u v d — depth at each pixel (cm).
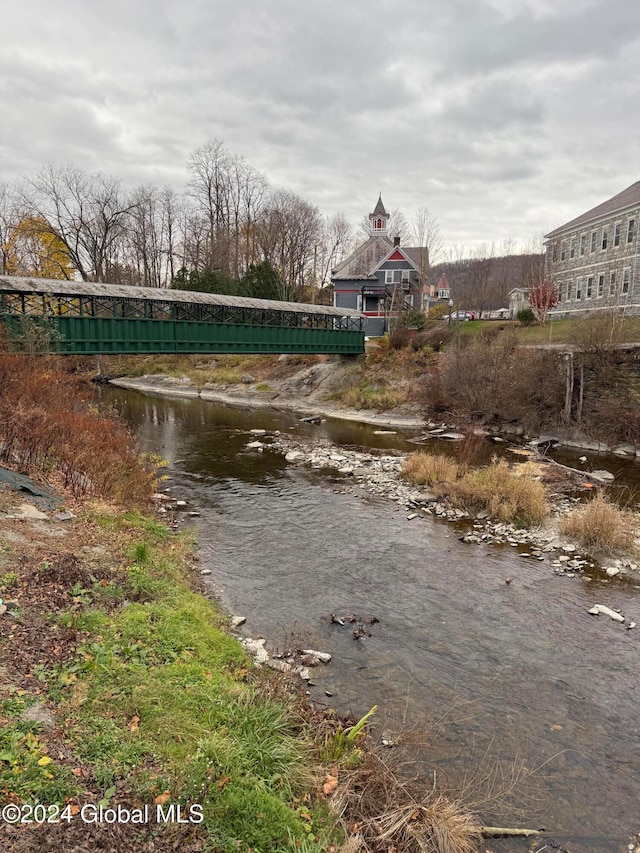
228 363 4481
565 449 2244
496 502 1379
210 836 385
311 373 3756
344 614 884
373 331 4906
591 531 1188
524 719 647
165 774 429
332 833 427
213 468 1867
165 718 493
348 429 2722
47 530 868
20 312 2338
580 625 873
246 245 6025
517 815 507
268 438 2431
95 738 445
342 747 539
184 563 1001
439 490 1521
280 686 637
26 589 655
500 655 784
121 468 1304
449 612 905
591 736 623
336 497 1548
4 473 1004
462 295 7881
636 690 712
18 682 486
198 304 2816
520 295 6353
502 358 2723
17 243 4481
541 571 1073
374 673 725
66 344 2253
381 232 6322
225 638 716
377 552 1153
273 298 4831
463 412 2722
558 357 2448
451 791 525
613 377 2270
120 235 5078
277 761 490
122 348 2452
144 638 636
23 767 387
